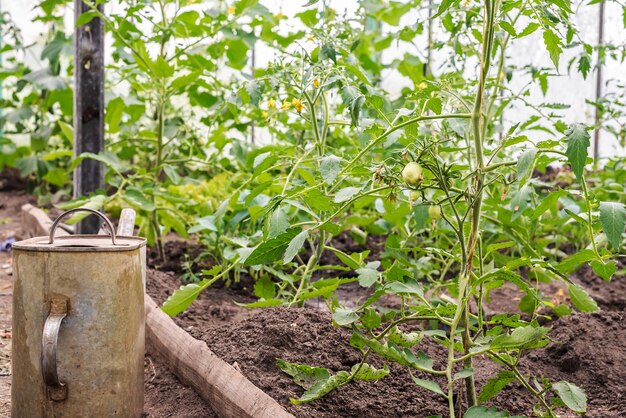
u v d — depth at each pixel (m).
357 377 1.71
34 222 3.97
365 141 2.34
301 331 1.97
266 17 3.31
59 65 4.58
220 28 3.20
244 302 2.69
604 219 1.57
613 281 2.86
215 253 2.86
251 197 2.08
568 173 3.74
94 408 1.74
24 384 1.74
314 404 1.77
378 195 2.26
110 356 1.75
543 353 2.10
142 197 2.88
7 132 5.38
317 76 2.17
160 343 2.10
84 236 1.87
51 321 1.70
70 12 5.66
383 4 3.55
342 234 3.62
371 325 1.71
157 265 3.04
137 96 4.40
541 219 2.69
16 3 6.52
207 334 2.06
